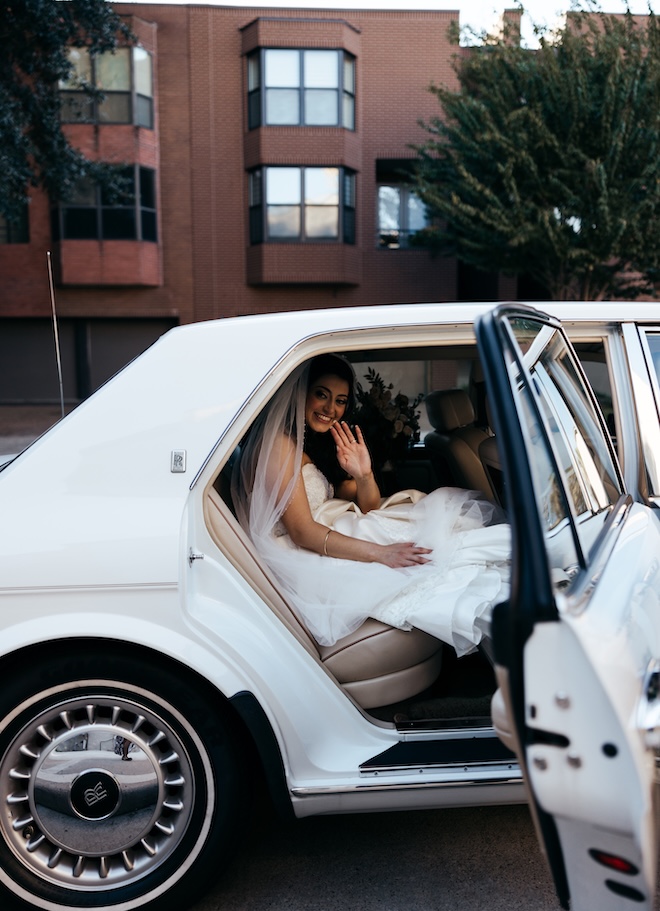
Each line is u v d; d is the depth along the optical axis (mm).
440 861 2326
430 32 21062
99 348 22609
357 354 3361
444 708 2350
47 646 1981
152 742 2020
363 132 21344
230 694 1942
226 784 2023
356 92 21094
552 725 1185
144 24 20422
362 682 2322
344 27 20359
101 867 2039
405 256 21891
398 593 2350
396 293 22000
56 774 2008
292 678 2047
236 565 2135
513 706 1216
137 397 2117
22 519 2002
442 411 3568
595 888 1222
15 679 1960
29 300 21797
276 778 2016
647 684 1386
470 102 14953
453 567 2428
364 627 2344
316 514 2666
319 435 2893
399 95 21234
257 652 2008
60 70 14836
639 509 2309
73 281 21188
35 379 22641
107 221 21047
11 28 14094
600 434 2502
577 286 16328
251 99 20969
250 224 21500
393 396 3676
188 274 21828
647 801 1160
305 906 2133
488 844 2408
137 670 1976
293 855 2373
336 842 2438
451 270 21953
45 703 1984
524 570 1215
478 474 3248
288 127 20641
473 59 15141
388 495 3752
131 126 20609
